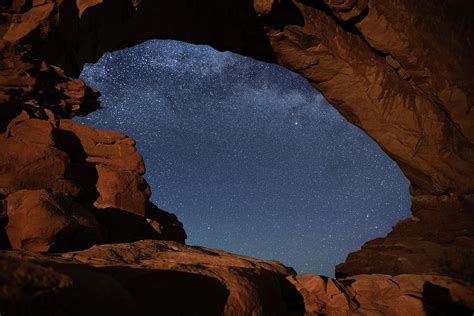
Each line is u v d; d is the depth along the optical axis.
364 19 10.45
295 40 11.07
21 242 3.64
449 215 10.41
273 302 3.07
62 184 4.91
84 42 9.42
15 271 1.59
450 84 10.66
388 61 11.11
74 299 1.74
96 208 5.14
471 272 8.54
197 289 2.54
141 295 2.33
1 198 4.30
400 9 10.26
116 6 9.20
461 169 10.98
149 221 5.50
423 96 11.24
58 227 3.68
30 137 5.11
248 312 2.66
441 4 10.20
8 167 4.70
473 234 9.59
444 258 8.80
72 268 2.06
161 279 2.48
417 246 9.27
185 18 11.01
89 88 6.99
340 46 11.03
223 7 10.75
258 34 11.20
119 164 5.77
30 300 1.54
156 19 10.69
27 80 6.00
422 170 11.56
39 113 5.58
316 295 3.60
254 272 3.13
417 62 10.73
